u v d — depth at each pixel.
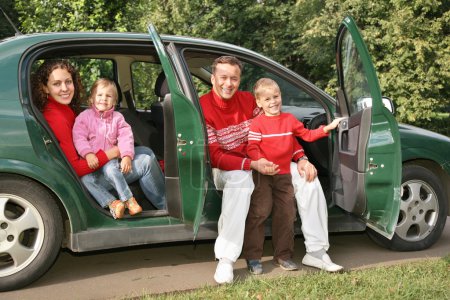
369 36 15.77
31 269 3.32
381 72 16.11
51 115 3.52
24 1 8.31
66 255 4.18
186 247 4.44
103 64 4.57
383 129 3.59
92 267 3.90
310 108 4.21
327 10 18.91
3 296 3.26
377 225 3.73
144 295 3.23
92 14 8.02
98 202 3.53
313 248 3.75
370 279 3.46
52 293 3.34
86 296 3.30
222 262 3.51
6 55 3.35
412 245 4.32
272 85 3.66
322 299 3.14
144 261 4.05
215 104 3.75
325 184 4.25
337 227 4.05
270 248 4.36
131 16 8.62
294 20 21.25
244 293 3.20
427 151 4.30
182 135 3.35
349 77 3.84
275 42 24.30
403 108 15.33
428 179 4.30
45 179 3.27
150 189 3.70
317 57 19.48
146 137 4.36
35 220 3.33
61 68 3.56
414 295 3.16
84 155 3.50
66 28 8.14
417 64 15.37
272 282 3.41
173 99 3.31
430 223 4.38
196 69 4.39
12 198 3.27
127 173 3.64
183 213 3.41
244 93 3.89
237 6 25.02
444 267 3.73
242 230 3.53
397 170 3.58
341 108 3.95
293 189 3.77
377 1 16.08
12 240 3.28
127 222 3.52
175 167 3.44
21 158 3.23
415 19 15.02
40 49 3.45
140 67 4.59
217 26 24.94
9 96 3.28
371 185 3.62
